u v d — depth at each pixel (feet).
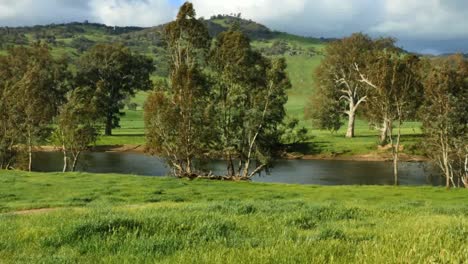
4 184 119.14
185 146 170.91
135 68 405.18
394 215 50.29
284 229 34.73
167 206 58.18
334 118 353.31
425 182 204.03
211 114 172.86
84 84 382.63
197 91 172.65
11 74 313.12
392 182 203.82
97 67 386.32
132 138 355.77
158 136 175.32
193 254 25.04
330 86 348.18
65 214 47.14
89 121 207.51
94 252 28.76
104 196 102.78
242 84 179.22
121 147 325.21
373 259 21.74
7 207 83.76
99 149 319.47
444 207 70.44
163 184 126.72
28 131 199.31
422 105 177.27
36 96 204.85
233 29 192.34
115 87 399.24
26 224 40.47
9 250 30.71
